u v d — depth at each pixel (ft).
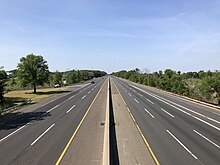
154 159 52.03
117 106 133.39
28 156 54.60
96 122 90.63
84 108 127.13
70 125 85.97
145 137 69.21
